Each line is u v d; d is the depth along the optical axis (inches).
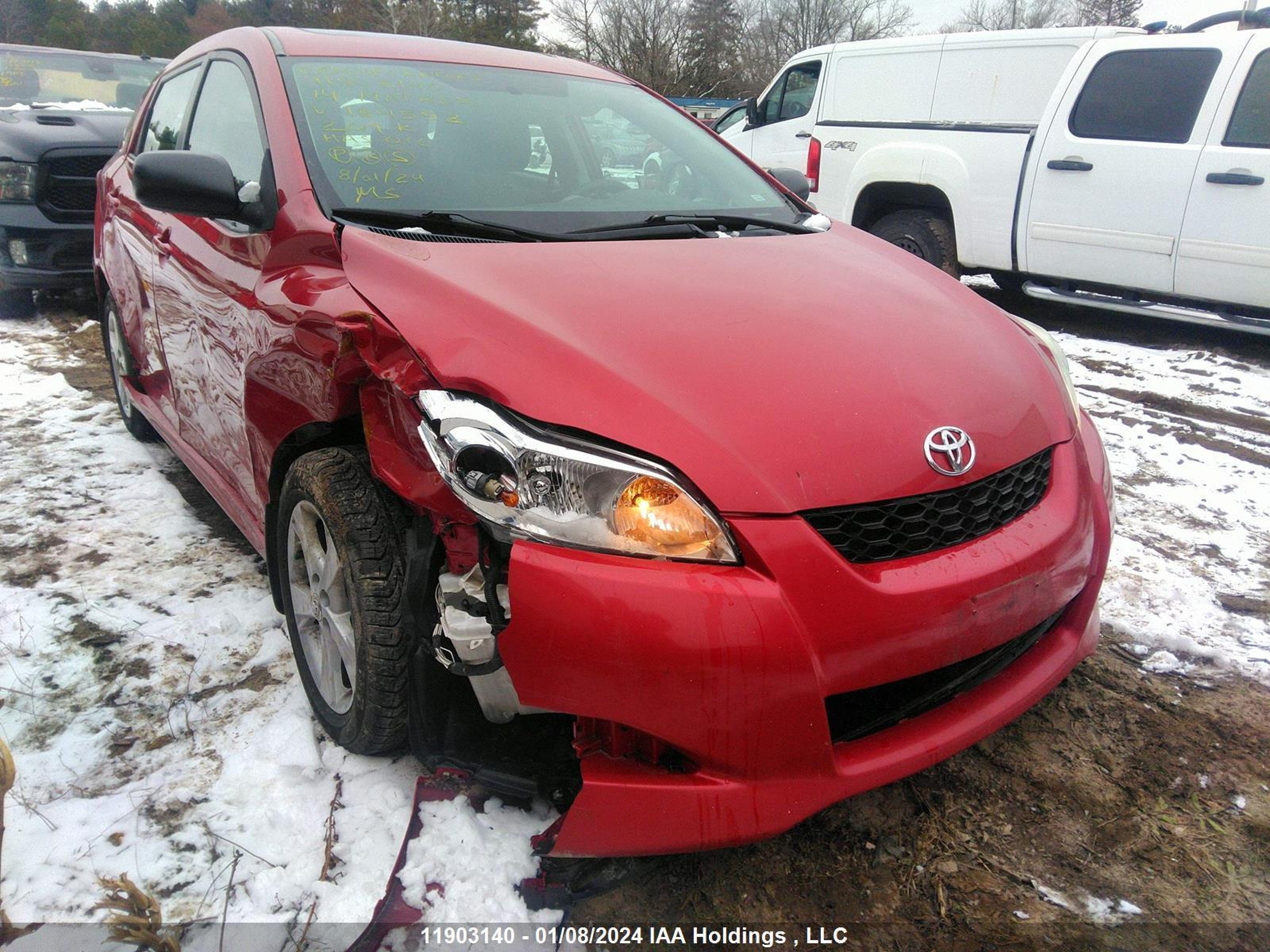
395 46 118.3
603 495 62.2
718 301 79.7
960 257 278.4
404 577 76.2
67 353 225.9
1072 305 303.7
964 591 66.7
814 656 61.9
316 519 85.4
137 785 80.0
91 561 120.5
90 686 93.8
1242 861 76.3
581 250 88.4
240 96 112.3
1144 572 123.2
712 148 128.1
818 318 80.0
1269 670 101.8
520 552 62.5
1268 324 219.5
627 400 65.1
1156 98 231.3
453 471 64.5
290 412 84.0
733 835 63.1
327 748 85.3
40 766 82.1
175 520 134.2
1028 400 80.6
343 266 83.0
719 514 62.1
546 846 71.1
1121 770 86.8
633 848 64.7
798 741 62.8
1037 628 78.5
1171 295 235.6
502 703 67.9
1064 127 247.1
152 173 89.0
